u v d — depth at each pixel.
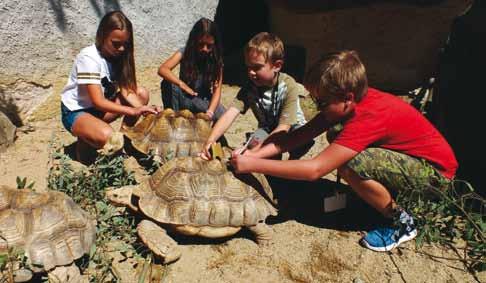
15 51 3.68
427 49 4.75
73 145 3.70
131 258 2.59
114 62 3.35
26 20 3.66
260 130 3.18
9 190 2.43
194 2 4.89
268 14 5.68
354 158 2.58
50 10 3.77
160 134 3.26
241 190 2.66
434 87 4.19
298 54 5.00
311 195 3.27
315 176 2.53
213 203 2.58
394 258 2.72
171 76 3.71
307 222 3.01
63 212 2.41
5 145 3.54
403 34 4.71
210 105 3.70
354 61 2.40
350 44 4.79
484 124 3.22
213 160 2.75
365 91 2.46
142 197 2.60
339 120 2.60
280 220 3.01
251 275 2.56
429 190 2.72
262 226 2.72
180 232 2.59
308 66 4.96
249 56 2.81
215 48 3.56
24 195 2.42
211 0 5.15
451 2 4.60
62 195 2.50
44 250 2.28
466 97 3.46
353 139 2.48
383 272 2.62
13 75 3.73
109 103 3.23
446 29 4.67
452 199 2.79
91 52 3.21
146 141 3.26
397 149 2.63
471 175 3.28
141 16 4.39
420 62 4.80
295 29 4.95
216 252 2.70
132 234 2.69
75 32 3.96
